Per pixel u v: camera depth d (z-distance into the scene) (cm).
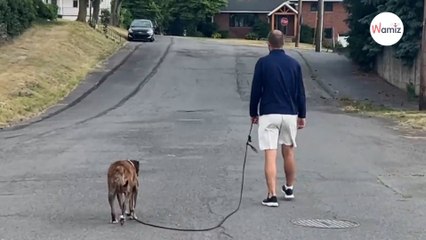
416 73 2759
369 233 759
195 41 5503
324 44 6900
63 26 4344
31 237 744
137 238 738
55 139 1577
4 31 3531
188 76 3331
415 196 964
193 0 7481
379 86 3097
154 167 1193
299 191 992
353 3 3428
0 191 1002
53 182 1067
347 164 1234
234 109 2277
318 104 2505
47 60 3206
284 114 884
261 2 8119
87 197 952
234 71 3541
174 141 1525
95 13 5144
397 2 2792
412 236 748
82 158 1304
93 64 3553
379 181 1076
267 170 891
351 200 934
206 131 1700
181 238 738
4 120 2008
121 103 2480
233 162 1246
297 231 766
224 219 822
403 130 1777
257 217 832
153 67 3619
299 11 6197
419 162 1266
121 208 797
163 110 2250
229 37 7900
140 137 1593
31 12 4106
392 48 3109
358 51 3516
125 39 5153
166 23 7662
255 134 1645
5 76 2667
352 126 1845
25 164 1245
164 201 923
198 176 1109
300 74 898
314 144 1483
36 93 2502
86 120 1994
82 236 746
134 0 7406
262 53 4472
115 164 802
